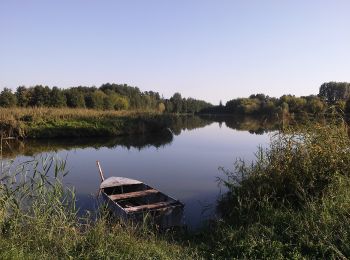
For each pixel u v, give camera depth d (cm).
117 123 3466
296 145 903
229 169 1694
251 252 601
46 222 651
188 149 2445
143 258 580
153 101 10100
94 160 1967
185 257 612
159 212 862
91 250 577
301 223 657
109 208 984
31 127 3041
